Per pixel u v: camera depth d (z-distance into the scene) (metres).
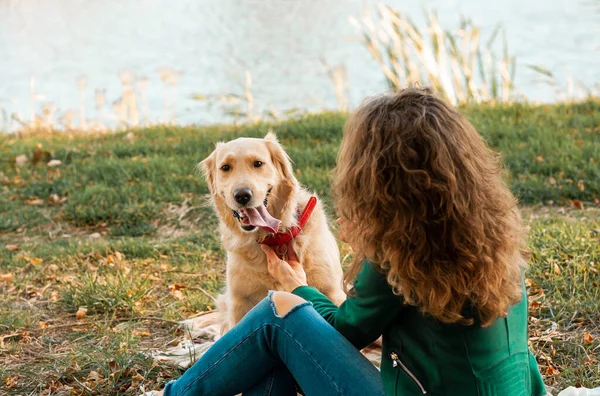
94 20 20.34
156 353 3.88
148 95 13.70
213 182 4.16
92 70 15.59
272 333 2.49
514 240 2.18
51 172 8.33
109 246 6.03
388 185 2.11
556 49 14.44
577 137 8.02
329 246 4.04
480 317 2.15
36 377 3.67
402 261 2.11
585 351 3.54
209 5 21.17
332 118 9.74
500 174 2.26
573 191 6.59
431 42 11.23
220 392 2.60
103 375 3.65
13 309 4.72
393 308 2.24
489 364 2.19
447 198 2.06
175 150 8.87
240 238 3.92
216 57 16.12
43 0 22.61
